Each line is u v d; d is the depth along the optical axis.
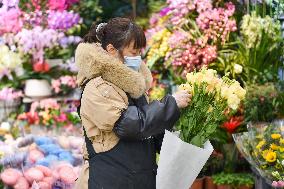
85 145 3.07
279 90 4.96
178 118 2.92
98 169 2.95
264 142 3.82
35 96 6.90
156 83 6.21
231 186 4.88
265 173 3.80
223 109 3.06
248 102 4.82
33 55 6.88
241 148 3.99
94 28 3.11
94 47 2.94
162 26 6.16
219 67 5.45
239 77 5.45
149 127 2.82
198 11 5.57
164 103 2.87
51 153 4.27
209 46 5.36
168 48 5.76
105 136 2.95
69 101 6.99
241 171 5.12
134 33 2.92
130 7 8.63
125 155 2.94
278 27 5.33
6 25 6.63
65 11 6.91
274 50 5.35
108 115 2.83
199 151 2.89
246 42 5.41
